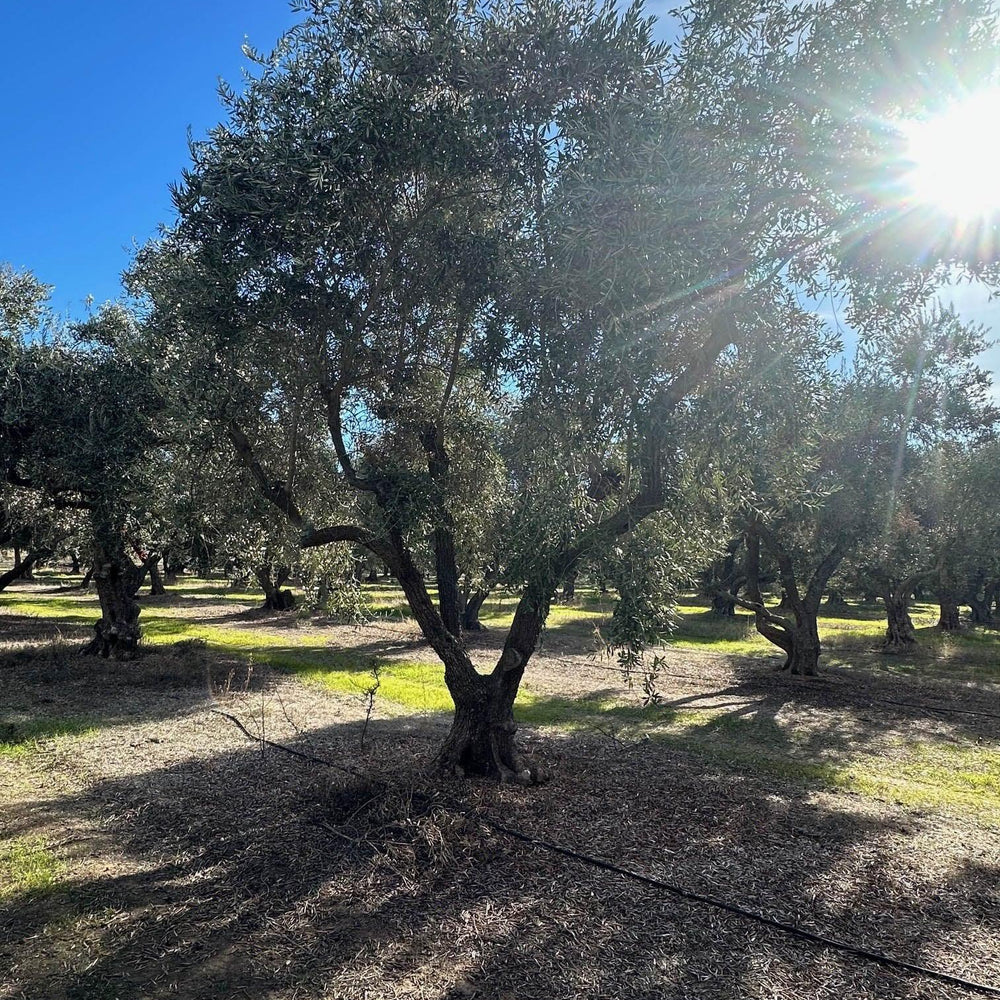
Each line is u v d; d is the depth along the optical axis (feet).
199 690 38.40
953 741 30.78
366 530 21.88
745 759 26.89
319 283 18.28
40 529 49.83
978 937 13.92
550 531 17.47
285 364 20.01
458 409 24.12
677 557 18.98
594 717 33.76
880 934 13.94
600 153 16.22
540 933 13.70
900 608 60.23
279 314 18.33
